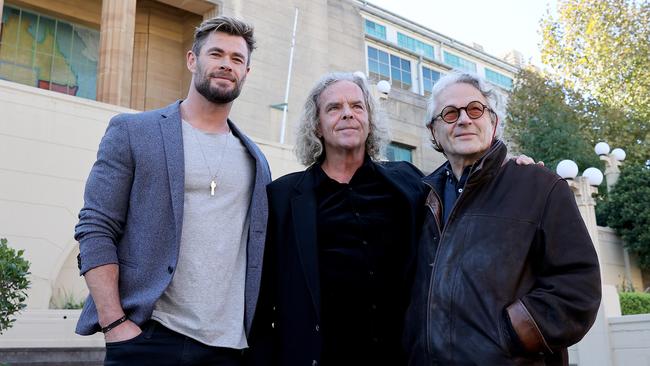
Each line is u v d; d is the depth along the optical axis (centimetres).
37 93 979
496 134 280
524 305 218
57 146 985
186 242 263
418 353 241
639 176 1819
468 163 270
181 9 1673
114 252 250
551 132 1889
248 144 299
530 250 232
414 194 300
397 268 294
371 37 2147
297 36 1794
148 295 247
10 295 571
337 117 309
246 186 289
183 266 260
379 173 313
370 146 330
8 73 1398
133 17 1317
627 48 2192
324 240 293
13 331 757
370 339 279
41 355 713
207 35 288
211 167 277
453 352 224
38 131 970
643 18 2205
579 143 1872
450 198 271
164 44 1656
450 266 237
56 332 786
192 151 278
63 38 1498
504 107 291
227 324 264
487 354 216
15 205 924
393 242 296
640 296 1125
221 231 271
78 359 733
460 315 227
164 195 262
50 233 950
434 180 280
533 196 237
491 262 227
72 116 1012
